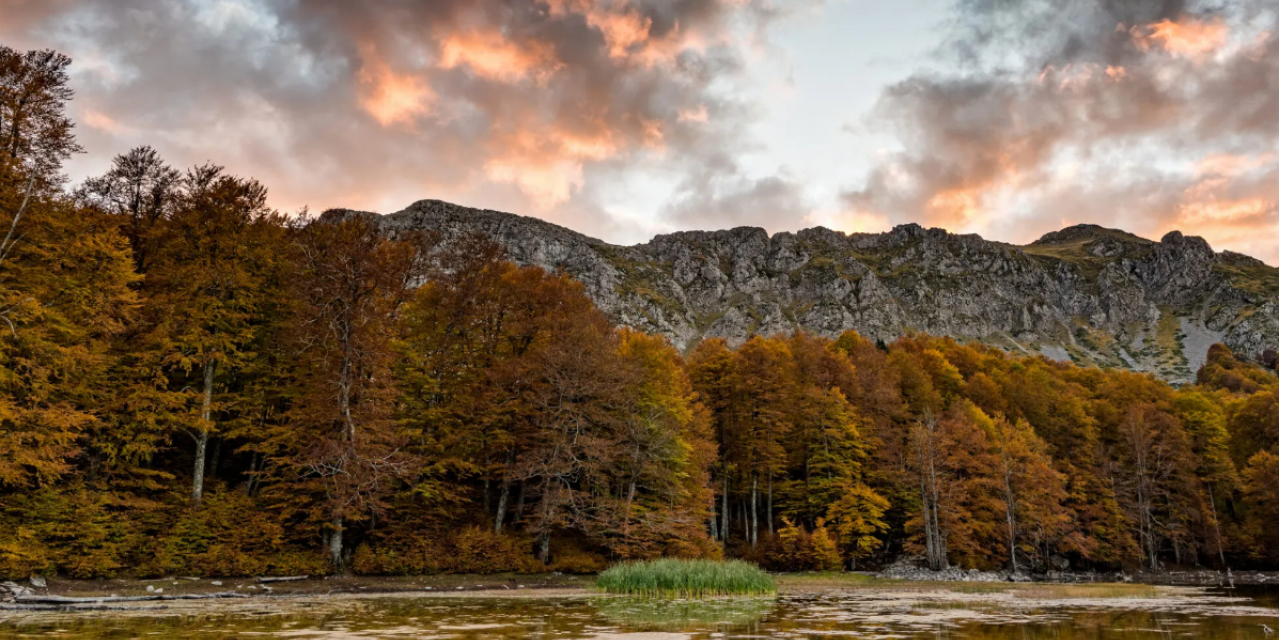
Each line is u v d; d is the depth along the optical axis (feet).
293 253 113.60
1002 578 165.99
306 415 102.94
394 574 102.78
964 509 176.24
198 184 107.96
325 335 104.37
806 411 184.55
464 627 45.60
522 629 44.47
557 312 138.21
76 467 93.97
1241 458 249.14
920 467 172.86
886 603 75.61
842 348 301.43
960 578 157.89
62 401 84.64
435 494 112.98
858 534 173.58
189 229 106.52
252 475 108.58
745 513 195.11
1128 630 48.62
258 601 71.97
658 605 69.05
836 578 144.36
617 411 131.44
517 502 138.72
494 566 111.24
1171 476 220.84
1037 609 69.46
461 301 128.57
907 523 175.52
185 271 100.94
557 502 116.37
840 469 176.65
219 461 123.95
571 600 76.13
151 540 88.48
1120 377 308.81
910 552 178.09
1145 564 215.51
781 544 162.91
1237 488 225.56
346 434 101.40
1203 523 214.69
